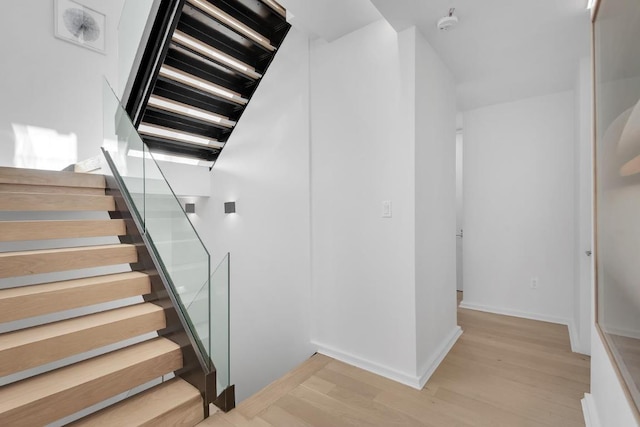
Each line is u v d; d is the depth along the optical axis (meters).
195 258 1.96
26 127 3.64
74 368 1.72
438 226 2.63
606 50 1.14
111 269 3.34
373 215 2.40
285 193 3.12
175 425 1.71
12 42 3.55
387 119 2.32
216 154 4.08
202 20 2.75
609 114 1.11
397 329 2.28
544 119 3.38
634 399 0.90
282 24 3.01
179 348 1.99
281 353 3.20
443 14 2.02
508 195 3.59
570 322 3.19
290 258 3.08
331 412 1.89
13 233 2.16
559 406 1.89
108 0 4.23
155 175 2.29
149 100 3.19
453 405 1.93
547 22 2.07
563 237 3.29
